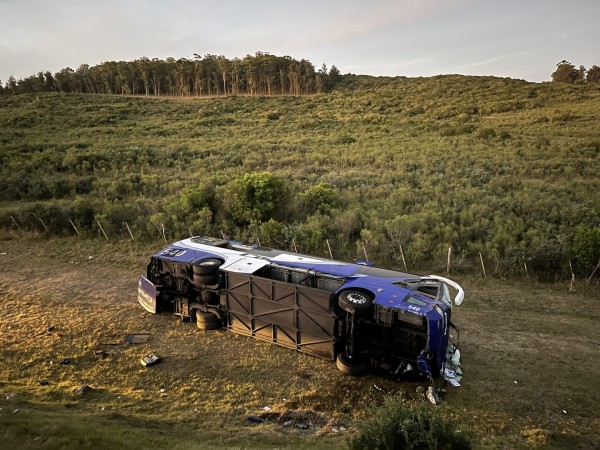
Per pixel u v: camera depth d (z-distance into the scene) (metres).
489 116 61.16
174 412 8.02
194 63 125.81
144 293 12.38
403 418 6.45
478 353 10.32
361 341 9.38
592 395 8.80
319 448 6.85
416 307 8.62
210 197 21.84
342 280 10.00
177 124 62.91
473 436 6.88
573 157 32.59
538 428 7.79
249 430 7.43
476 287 14.25
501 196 23.28
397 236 17.27
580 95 70.69
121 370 9.47
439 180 26.88
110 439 6.28
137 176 30.30
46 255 17.80
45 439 5.93
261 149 42.03
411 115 67.44
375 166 33.28
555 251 15.04
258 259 11.24
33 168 32.56
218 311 11.05
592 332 11.30
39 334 11.02
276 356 10.02
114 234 20.14
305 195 22.64
